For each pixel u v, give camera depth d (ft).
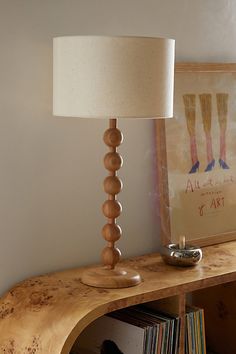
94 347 9.13
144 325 8.64
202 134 10.50
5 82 8.53
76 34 9.07
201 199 10.52
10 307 8.42
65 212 9.27
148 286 8.55
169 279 8.84
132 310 9.16
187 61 10.39
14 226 8.80
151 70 7.89
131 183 9.95
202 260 9.77
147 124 10.03
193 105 10.37
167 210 10.11
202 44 10.58
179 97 10.19
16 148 8.72
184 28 10.32
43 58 8.82
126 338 8.75
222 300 10.50
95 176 9.53
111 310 8.02
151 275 9.02
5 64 8.50
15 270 8.88
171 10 10.11
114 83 7.75
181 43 10.30
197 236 10.45
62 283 8.73
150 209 10.20
